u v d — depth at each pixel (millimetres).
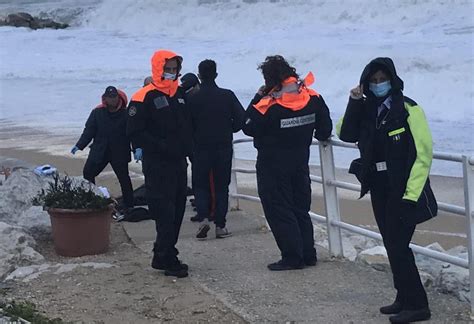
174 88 5707
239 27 34719
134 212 8180
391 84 4477
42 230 7180
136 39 34844
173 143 5691
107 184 10969
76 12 45562
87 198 6699
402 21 29422
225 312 5141
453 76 19422
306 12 33031
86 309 5266
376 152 4586
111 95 8430
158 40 33906
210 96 7266
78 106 19516
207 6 37625
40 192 7652
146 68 26297
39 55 31734
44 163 12711
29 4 51312
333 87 20625
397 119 4426
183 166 5855
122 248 7094
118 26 40844
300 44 26391
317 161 12328
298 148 5980
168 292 5617
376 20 30156
